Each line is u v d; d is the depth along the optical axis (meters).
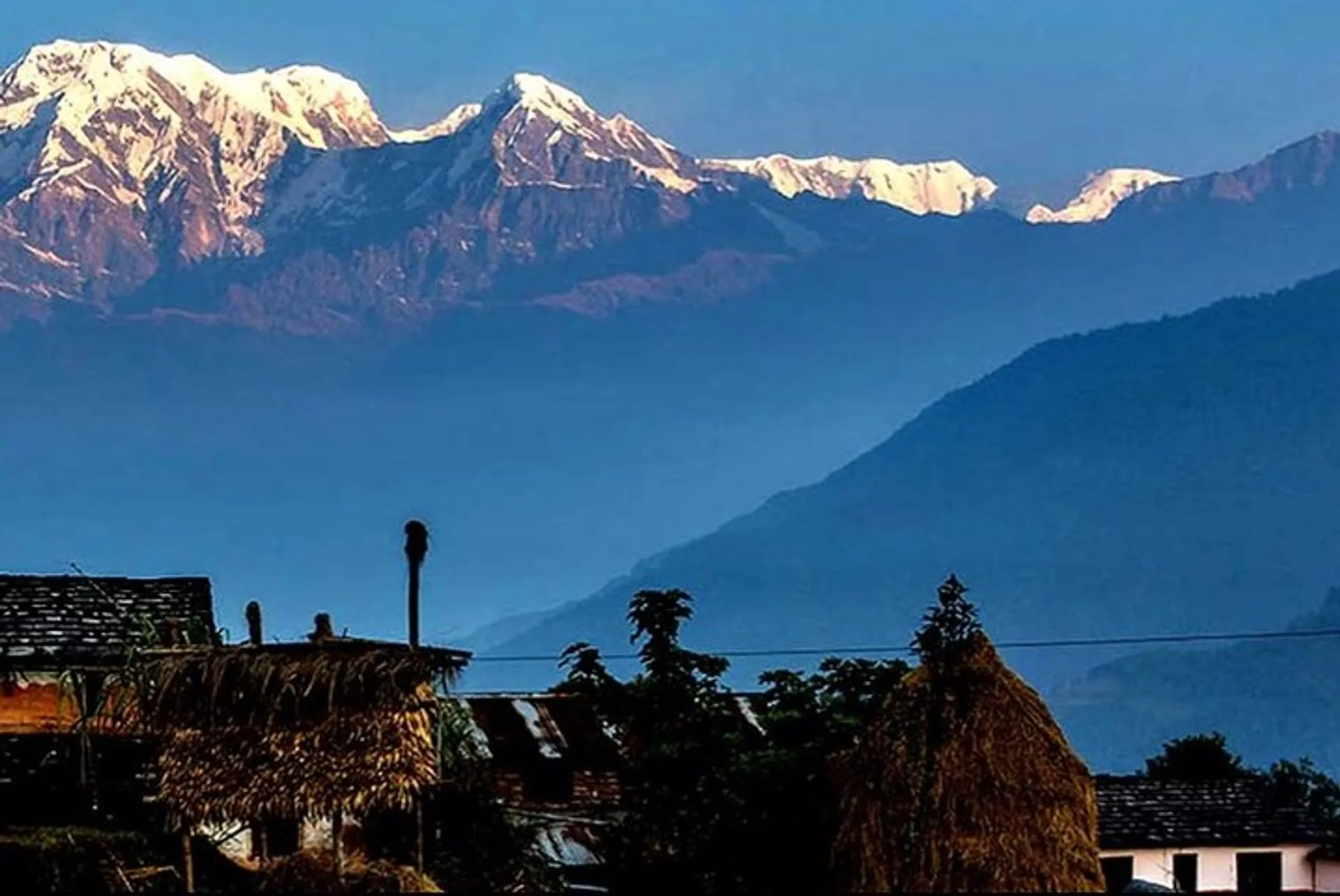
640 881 80.88
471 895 72.25
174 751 68.31
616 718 89.19
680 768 83.06
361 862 67.81
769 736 84.81
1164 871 117.00
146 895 71.38
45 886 72.62
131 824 78.81
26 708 82.50
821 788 76.50
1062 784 69.88
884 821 70.06
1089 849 70.12
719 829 79.00
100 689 82.19
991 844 68.94
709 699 87.62
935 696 70.69
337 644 69.25
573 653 91.06
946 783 69.38
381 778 67.06
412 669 67.69
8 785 79.69
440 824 79.56
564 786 100.75
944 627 72.06
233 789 67.38
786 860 77.81
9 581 87.31
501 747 101.31
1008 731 69.94
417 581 73.06
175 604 88.31
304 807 66.88
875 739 71.12
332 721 67.25
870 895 69.75
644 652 88.44
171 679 68.69
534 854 84.31
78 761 80.56
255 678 67.69
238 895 69.69
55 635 84.06
